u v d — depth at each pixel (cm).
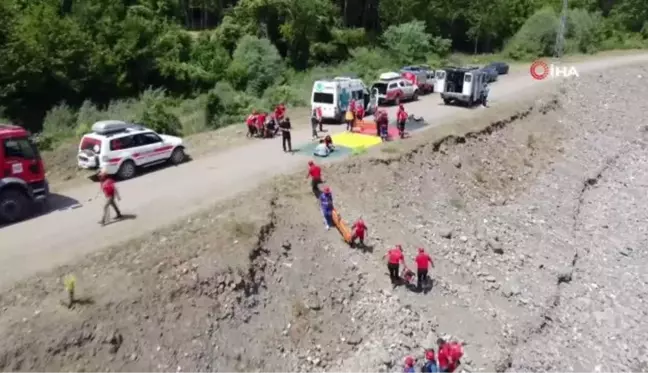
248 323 1900
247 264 2002
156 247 2016
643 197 3744
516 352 2153
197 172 2861
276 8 6141
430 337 2077
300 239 2277
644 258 3000
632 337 2362
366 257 2336
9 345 1522
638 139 4753
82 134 3938
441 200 2980
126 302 1739
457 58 7369
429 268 2408
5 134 2211
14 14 4741
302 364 1872
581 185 3725
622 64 6719
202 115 4362
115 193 2244
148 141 2895
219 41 6109
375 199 2723
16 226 2223
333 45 6391
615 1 9456
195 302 1838
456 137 3538
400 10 7519
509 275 2575
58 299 1703
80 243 2048
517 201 3303
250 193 2503
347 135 3525
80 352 1584
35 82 4619
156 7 6825
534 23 7838
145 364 1639
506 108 4400
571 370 2128
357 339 2006
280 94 4847
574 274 2748
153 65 5391
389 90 4528
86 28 5262
